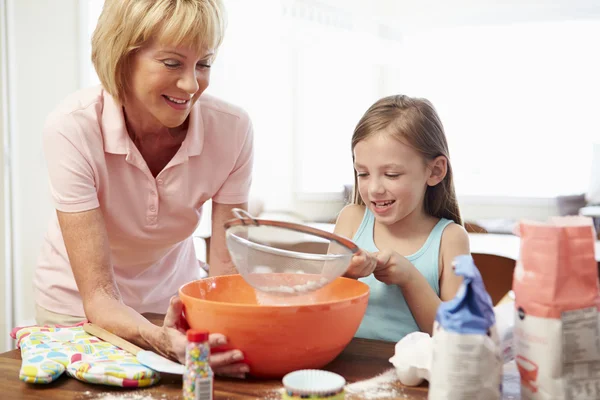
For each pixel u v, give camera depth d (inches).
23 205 111.3
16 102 108.6
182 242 63.1
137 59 44.6
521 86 174.9
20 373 35.9
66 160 47.4
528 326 28.7
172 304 37.4
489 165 180.1
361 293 40.0
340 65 192.4
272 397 33.5
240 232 41.8
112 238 54.2
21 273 111.5
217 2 45.3
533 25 171.6
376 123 47.9
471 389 27.7
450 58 182.9
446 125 184.1
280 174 192.1
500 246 123.0
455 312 28.3
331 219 185.2
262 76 186.4
